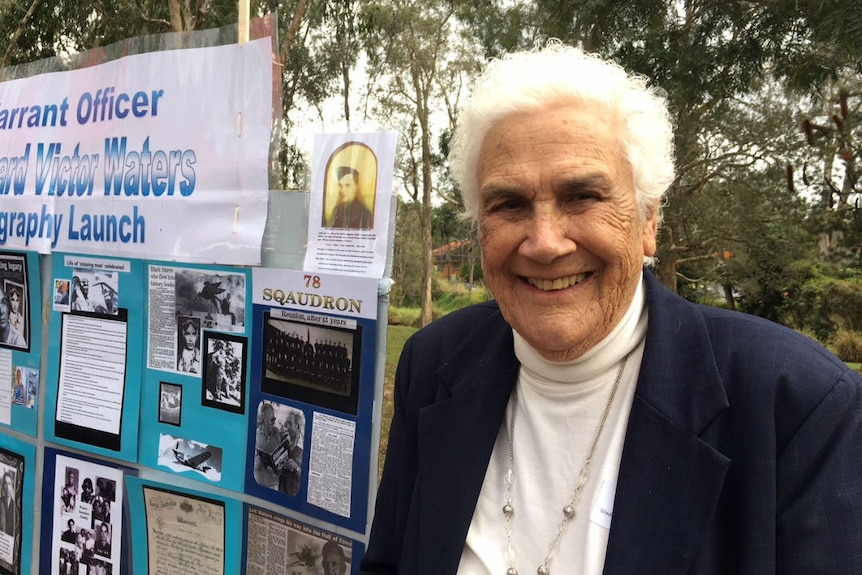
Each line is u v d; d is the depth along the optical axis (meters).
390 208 1.57
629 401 0.90
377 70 14.54
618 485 0.84
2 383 2.46
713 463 0.79
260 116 1.73
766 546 0.75
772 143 9.53
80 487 2.23
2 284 2.46
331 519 1.67
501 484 0.98
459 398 1.05
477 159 0.94
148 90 1.98
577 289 0.89
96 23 7.78
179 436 1.98
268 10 8.53
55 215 2.28
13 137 2.43
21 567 2.40
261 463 1.80
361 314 1.60
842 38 4.05
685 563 0.77
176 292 1.97
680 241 10.84
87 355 2.20
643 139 0.88
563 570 0.87
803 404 0.78
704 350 0.86
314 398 1.69
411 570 1.02
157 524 2.03
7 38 7.57
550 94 0.85
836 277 13.98
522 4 8.91
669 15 5.92
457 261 25.08
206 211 1.85
